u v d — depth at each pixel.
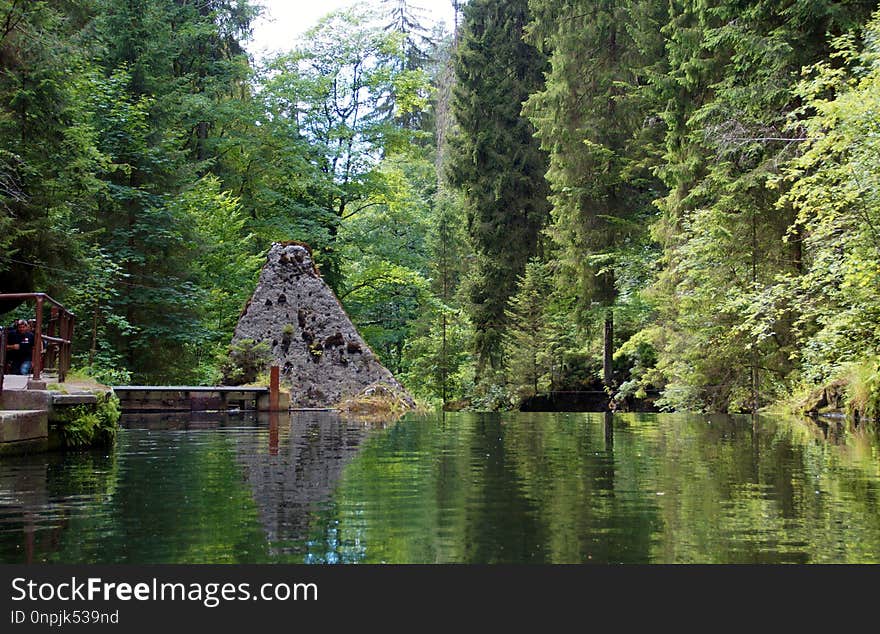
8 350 10.27
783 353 17.31
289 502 4.08
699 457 6.38
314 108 27.92
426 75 29.62
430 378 30.61
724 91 15.81
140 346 17.53
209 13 28.09
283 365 15.54
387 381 15.92
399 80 28.42
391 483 4.78
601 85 26.14
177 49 23.23
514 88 30.42
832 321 11.84
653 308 23.59
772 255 17.03
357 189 28.27
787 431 9.65
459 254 35.84
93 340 15.60
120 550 3.08
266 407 14.36
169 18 25.78
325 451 6.79
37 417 6.49
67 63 12.62
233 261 22.41
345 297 29.12
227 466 5.66
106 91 17.33
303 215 27.73
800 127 15.27
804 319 12.88
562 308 28.53
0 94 11.95
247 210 27.31
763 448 7.19
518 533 3.35
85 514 3.76
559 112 26.23
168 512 3.81
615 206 26.19
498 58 30.27
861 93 10.98
